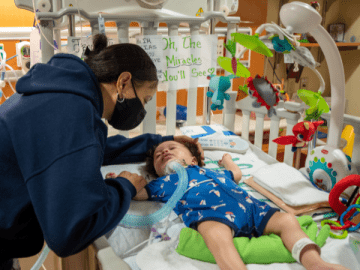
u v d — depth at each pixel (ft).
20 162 2.13
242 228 3.43
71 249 2.11
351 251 3.18
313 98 3.83
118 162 5.20
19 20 6.47
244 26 8.59
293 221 3.30
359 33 9.49
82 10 4.62
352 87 10.18
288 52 3.68
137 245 3.37
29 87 2.28
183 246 3.15
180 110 7.65
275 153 5.64
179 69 5.73
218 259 2.97
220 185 3.84
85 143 2.14
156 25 5.31
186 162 4.69
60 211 2.01
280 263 3.12
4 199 2.28
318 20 3.21
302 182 4.21
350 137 6.92
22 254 2.72
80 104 2.23
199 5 5.53
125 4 4.96
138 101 2.79
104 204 2.16
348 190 3.95
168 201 3.76
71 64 2.49
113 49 2.64
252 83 4.08
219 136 6.01
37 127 2.13
